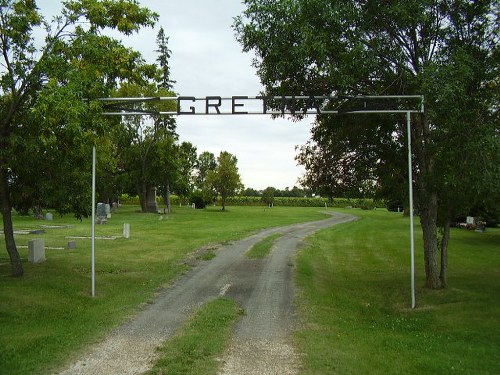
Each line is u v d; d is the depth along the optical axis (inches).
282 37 478.0
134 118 2082.9
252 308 444.5
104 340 332.8
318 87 503.8
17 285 487.5
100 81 481.7
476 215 1258.0
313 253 868.6
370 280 612.4
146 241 975.0
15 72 485.4
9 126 500.4
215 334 350.9
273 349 317.4
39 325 362.0
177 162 2193.7
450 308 445.4
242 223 1560.0
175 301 466.0
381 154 542.3
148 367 279.9
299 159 601.6
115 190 2228.1
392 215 2242.9
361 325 397.1
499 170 419.8
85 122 443.8
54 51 480.4
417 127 511.5
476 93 489.1
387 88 482.6
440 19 494.0
